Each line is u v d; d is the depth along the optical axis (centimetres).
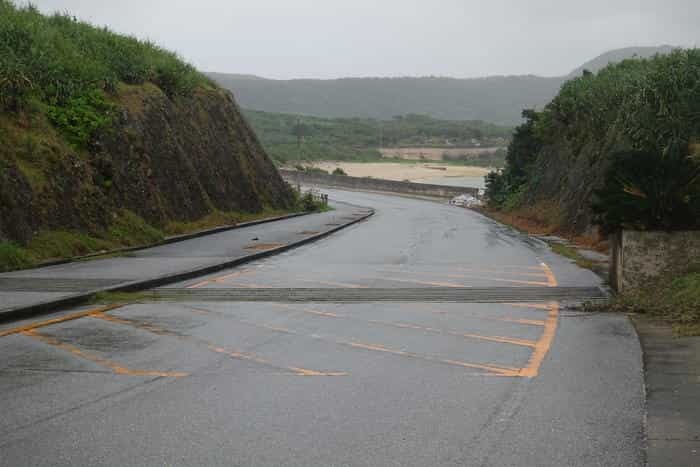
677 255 1292
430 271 1809
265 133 17225
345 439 617
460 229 3450
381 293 1447
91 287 1434
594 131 3194
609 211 1360
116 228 2283
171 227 2670
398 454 583
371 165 14812
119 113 2611
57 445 605
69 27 3073
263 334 1062
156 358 914
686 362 861
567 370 841
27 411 695
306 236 2798
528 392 754
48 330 1091
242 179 3841
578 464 559
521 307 1284
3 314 1145
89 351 953
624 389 757
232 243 2489
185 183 2988
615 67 3662
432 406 709
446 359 903
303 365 876
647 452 581
